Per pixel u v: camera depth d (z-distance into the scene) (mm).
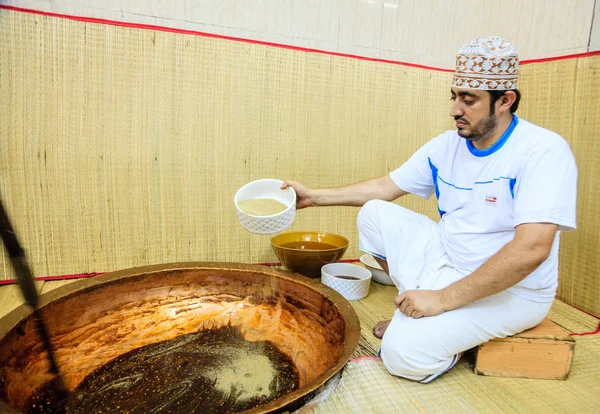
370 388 1242
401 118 2301
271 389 1226
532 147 1199
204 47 1865
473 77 1198
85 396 1168
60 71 1703
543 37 2270
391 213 1619
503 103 1235
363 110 2207
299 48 2020
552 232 1135
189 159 1943
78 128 1771
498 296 1271
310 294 1483
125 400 1157
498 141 1269
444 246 1484
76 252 1869
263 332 1524
